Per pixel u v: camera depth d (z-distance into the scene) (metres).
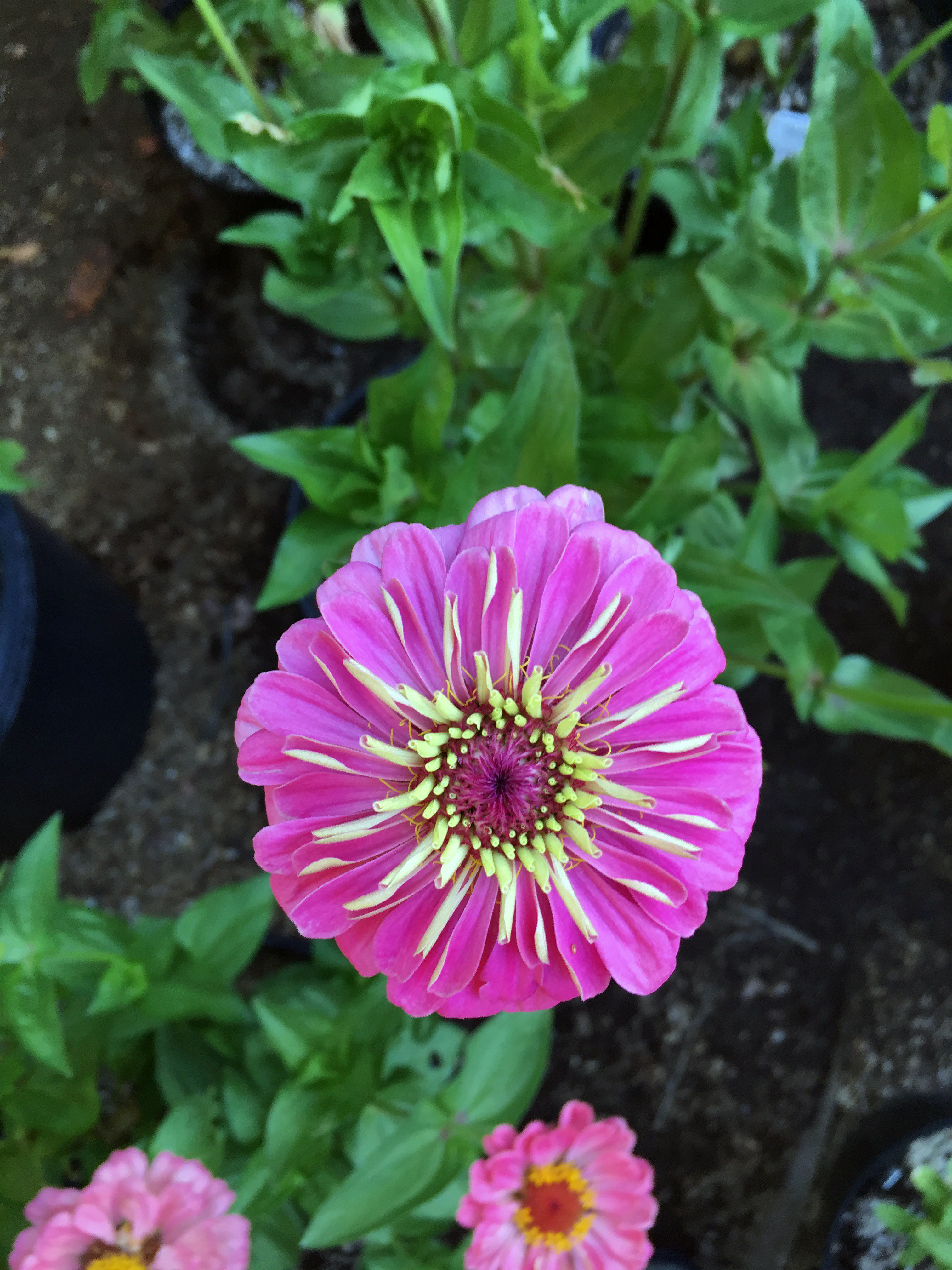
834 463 0.36
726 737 0.19
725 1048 0.44
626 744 0.20
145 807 0.44
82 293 0.43
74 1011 0.30
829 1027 0.45
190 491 0.45
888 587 0.34
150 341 0.44
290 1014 0.27
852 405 0.47
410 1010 0.19
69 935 0.27
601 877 0.20
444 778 0.20
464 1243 0.31
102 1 0.28
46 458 0.43
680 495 0.26
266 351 0.45
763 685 0.46
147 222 0.44
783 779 0.46
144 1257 0.24
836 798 0.46
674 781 0.19
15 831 0.39
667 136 0.31
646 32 0.29
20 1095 0.28
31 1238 0.24
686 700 0.19
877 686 0.34
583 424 0.31
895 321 0.28
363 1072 0.27
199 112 0.27
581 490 0.19
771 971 0.45
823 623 0.47
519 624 0.18
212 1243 0.24
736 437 0.39
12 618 0.32
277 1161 0.27
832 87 0.25
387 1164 0.27
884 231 0.27
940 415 0.47
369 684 0.18
